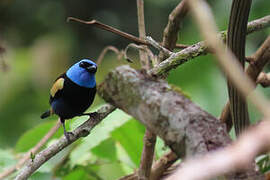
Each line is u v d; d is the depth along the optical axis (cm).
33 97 1975
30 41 2459
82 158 852
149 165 621
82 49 2520
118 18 2630
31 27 2495
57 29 2558
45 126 902
